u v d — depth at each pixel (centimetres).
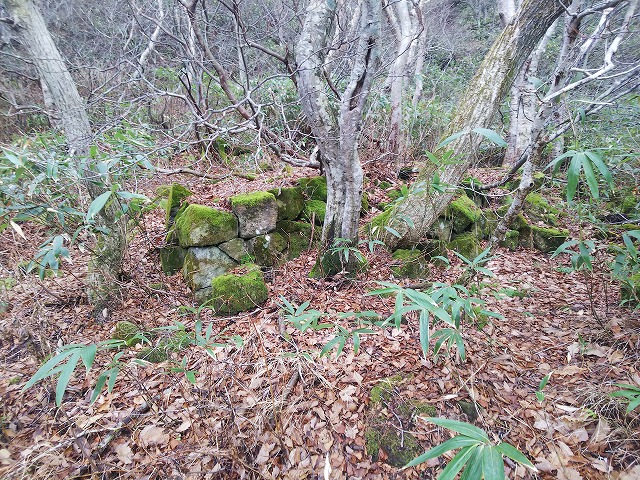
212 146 530
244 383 225
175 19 492
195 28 362
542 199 453
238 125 340
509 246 422
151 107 550
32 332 258
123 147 304
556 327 265
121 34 688
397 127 557
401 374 227
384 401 210
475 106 332
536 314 284
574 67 223
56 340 270
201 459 186
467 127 333
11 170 244
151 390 225
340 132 282
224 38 551
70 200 272
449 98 828
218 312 301
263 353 230
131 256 371
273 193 372
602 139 400
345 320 277
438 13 971
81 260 363
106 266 307
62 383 116
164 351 253
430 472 179
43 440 199
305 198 402
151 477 179
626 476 162
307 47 270
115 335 275
